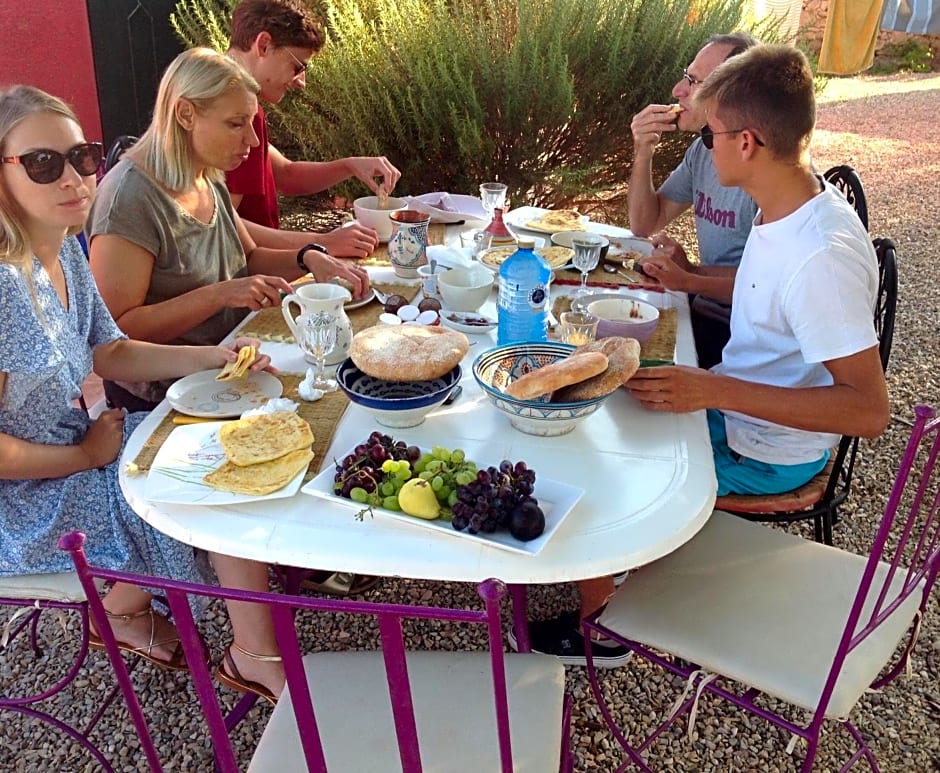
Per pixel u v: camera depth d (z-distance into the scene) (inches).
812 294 68.7
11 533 67.9
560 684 59.2
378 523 54.2
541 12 210.4
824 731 83.3
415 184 217.8
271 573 97.4
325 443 62.9
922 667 91.7
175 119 87.7
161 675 88.8
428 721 55.7
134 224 86.0
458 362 66.6
